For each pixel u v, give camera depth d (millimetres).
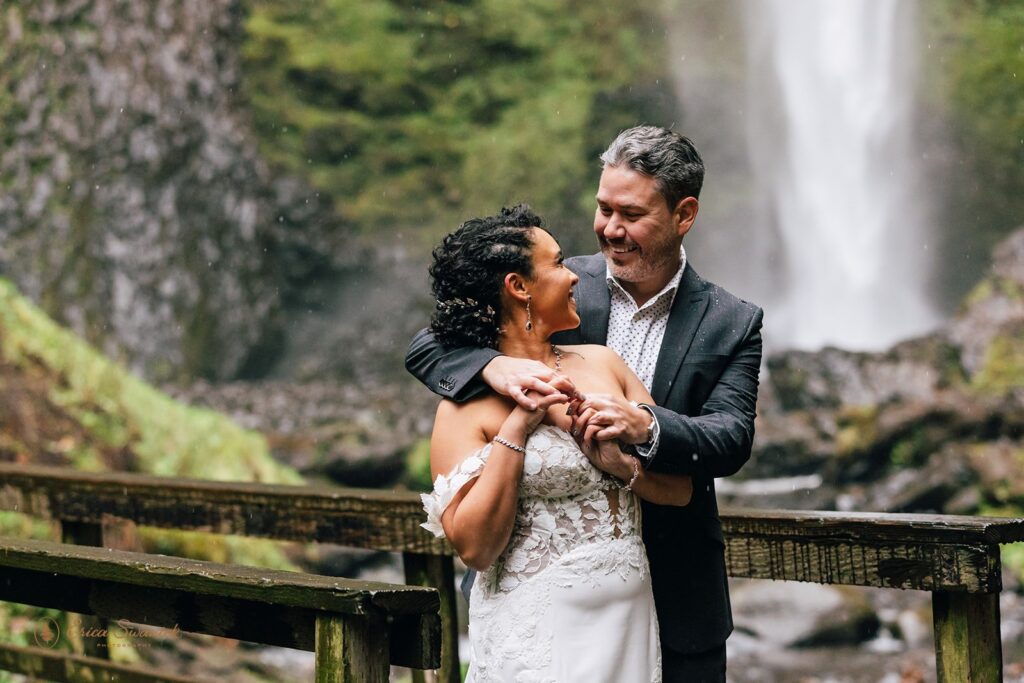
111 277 13023
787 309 15641
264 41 15430
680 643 2406
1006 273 10672
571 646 2225
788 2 15914
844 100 15648
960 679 2625
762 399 10852
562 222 15875
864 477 9625
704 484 2459
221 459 7875
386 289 15359
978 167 15008
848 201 15539
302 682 5477
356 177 15703
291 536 3543
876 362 10664
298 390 13969
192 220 14031
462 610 7375
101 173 13086
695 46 16266
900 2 15344
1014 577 7559
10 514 5531
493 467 2197
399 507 3332
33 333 7480
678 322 2482
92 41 13055
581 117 16125
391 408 12977
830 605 6734
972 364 10281
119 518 3861
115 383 7617
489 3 16234
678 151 2371
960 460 9070
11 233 12234
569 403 2213
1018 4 14984
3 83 12297
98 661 3465
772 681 6035
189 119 14117
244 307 14516
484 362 2285
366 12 16062
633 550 2299
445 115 16156
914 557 2664
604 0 16297
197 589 2334
